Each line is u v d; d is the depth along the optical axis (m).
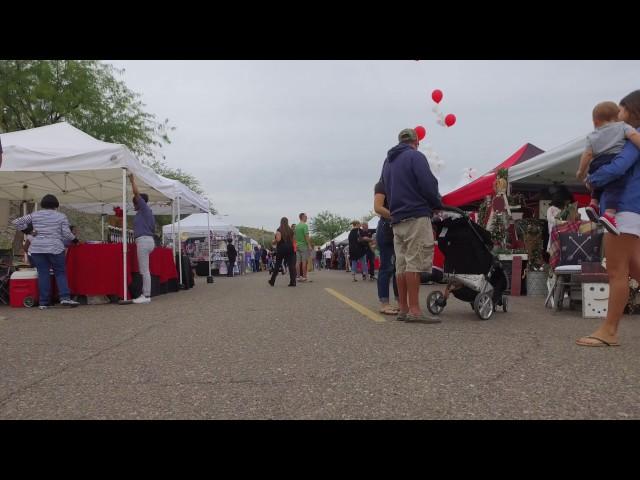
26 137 9.09
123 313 7.13
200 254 25.03
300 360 3.67
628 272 4.07
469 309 6.88
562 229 7.19
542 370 3.25
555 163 8.84
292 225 15.70
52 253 8.10
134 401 2.77
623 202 3.99
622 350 3.89
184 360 3.77
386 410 2.54
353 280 16.12
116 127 22.08
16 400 2.83
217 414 2.54
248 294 10.23
